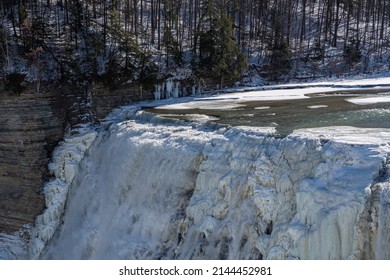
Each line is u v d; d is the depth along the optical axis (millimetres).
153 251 21234
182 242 20016
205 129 24141
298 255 15320
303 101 31797
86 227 26031
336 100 31250
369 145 16250
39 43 35812
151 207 22719
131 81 37031
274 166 18234
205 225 19016
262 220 17484
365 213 14086
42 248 27250
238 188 18828
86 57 35969
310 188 15656
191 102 35250
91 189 27188
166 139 23906
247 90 41656
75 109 32625
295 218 15914
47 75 32719
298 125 22359
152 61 40469
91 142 29453
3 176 29500
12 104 29703
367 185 14422
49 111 30891
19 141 29234
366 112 25359
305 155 17484
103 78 34781
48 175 29312
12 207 28531
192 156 21703
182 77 40812
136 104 36156
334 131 19938
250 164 18938
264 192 17766
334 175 15555
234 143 20469
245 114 27047
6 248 28094
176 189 22000
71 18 41969
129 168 24859
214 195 19547
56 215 27828
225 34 42469
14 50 35750
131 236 22812
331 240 14461
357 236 14062
